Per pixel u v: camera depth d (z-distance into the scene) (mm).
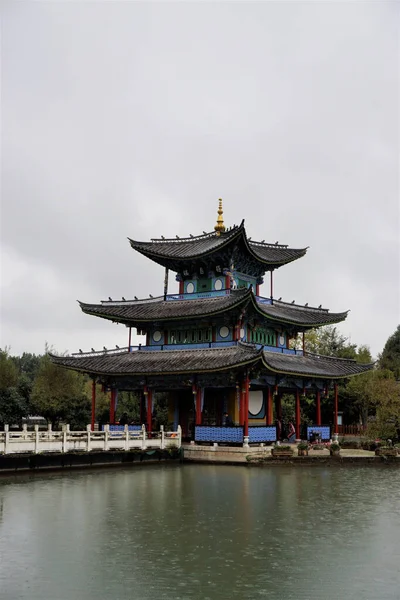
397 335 139375
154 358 69750
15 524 33031
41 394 97188
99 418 98250
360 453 69125
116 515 35500
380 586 24141
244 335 69438
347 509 38156
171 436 62875
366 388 87938
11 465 49531
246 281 75625
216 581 24453
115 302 75938
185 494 42562
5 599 22531
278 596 23031
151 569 25828
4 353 107812
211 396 71812
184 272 75250
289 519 35125
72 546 28969
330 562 27000
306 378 73688
